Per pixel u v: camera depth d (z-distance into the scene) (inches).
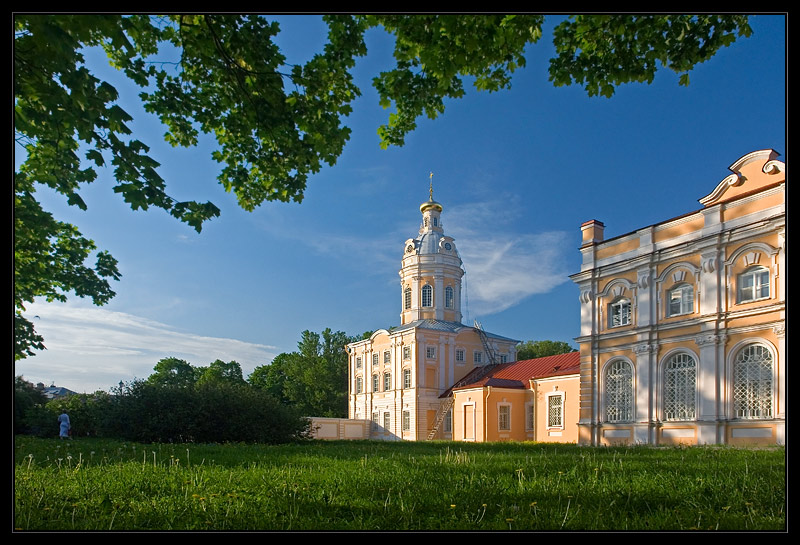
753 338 826.2
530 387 1641.2
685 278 931.3
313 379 2753.4
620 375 1030.4
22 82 266.4
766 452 580.1
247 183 398.0
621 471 347.3
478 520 203.9
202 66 352.8
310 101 363.9
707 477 304.3
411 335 2049.7
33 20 231.8
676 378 936.3
